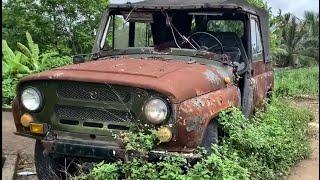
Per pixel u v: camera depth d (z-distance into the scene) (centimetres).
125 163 460
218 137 549
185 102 463
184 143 461
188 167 471
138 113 465
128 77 474
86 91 481
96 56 629
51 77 487
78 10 1745
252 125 609
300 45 3141
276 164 620
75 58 620
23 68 1391
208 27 685
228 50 662
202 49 632
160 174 450
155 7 646
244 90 651
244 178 493
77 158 518
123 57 602
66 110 491
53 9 1750
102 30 651
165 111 455
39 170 562
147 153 457
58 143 485
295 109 951
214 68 565
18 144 782
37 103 500
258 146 563
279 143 622
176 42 633
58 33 1758
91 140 482
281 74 2244
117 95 468
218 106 515
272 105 848
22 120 507
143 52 613
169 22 643
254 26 711
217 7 633
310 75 2203
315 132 936
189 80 491
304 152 737
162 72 493
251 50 677
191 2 653
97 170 456
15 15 1770
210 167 466
